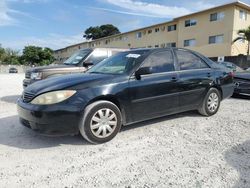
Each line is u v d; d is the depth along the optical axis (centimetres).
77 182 303
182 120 559
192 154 381
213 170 332
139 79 460
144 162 354
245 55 2741
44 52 6594
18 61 6631
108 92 421
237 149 400
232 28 2870
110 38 5159
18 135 458
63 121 390
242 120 564
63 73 728
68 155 376
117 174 322
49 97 391
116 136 455
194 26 3344
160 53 512
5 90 1146
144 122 541
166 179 310
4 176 315
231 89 639
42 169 333
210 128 505
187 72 538
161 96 487
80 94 401
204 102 575
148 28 4150
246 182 304
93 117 409
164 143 424
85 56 796
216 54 3055
